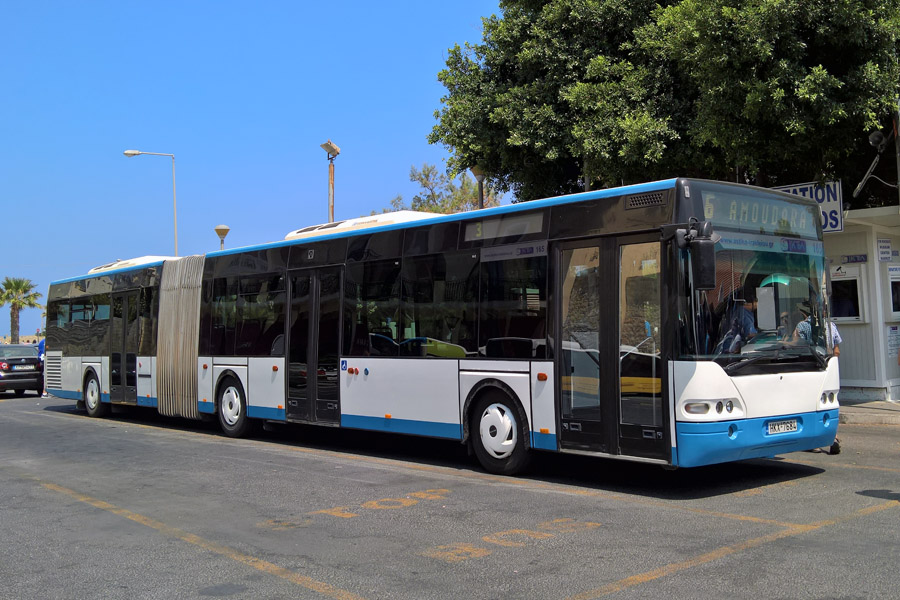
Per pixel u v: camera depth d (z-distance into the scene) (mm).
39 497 8867
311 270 12367
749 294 7973
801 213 8727
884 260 15016
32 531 7262
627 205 8133
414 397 10414
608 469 9664
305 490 8750
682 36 13211
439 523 7027
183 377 15133
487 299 9539
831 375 8570
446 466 10258
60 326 20047
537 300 8945
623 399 8008
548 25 16578
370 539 6562
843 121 13023
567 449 8508
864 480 8414
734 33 12570
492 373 9375
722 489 8188
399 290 10797
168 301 15742
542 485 8688
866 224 14531
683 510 7254
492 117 16781
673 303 7578
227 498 8453
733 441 7531
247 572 5762
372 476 9539
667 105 15008
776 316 8195
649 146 14453
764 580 5121
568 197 8742
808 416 8203
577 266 8570
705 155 14625
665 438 7594
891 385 14922
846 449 10516
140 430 15469
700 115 13750
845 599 4719
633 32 15555
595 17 15828
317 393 12047
